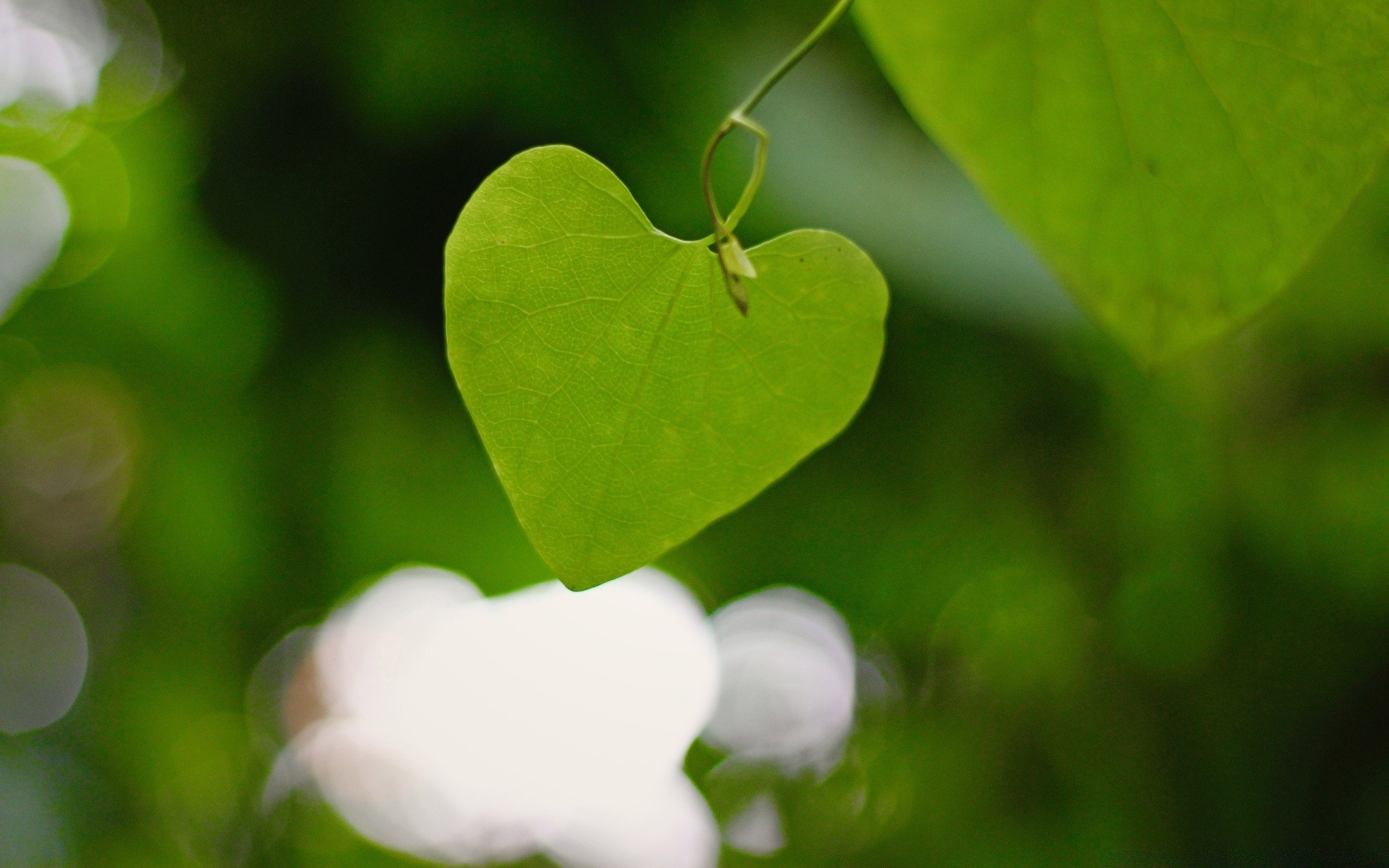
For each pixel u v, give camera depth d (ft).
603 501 1.76
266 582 4.23
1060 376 3.23
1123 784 4.28
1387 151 1.76
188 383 3.82
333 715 6.19
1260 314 1.79
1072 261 1.81
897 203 2.95
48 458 4.58
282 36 3.06
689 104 2.93
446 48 2.92
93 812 4.64
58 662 4.92
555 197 1.74
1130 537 3.83
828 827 6.59
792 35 3.08
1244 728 4.02
